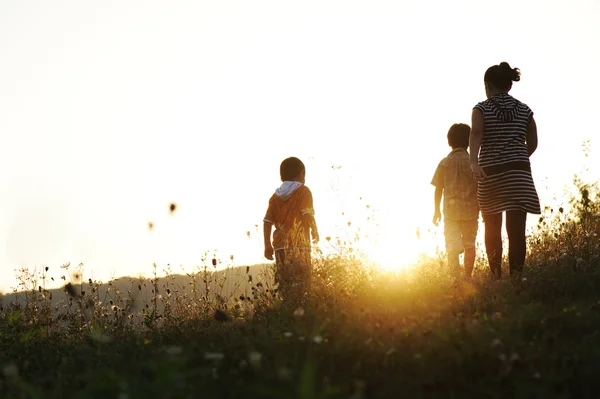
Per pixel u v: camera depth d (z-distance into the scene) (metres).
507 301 5.43
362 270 7.04
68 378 4.37
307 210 7.64
